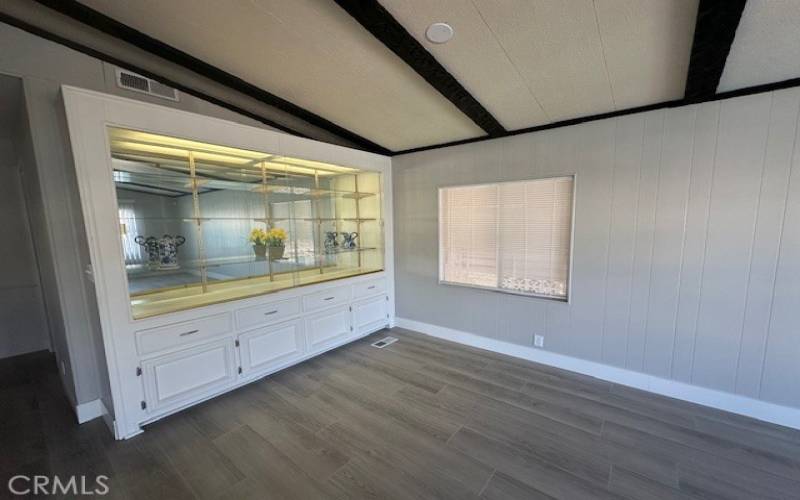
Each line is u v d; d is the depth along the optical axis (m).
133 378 2.20
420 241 4.04
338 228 4.07
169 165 2.68
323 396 2.68
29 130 2.15
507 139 3.21
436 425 2.29
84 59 2.28
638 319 2.66
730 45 1.71
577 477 1.80
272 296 2.98
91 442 2.14
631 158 2.58
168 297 2.68
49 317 3.27
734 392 2.35
